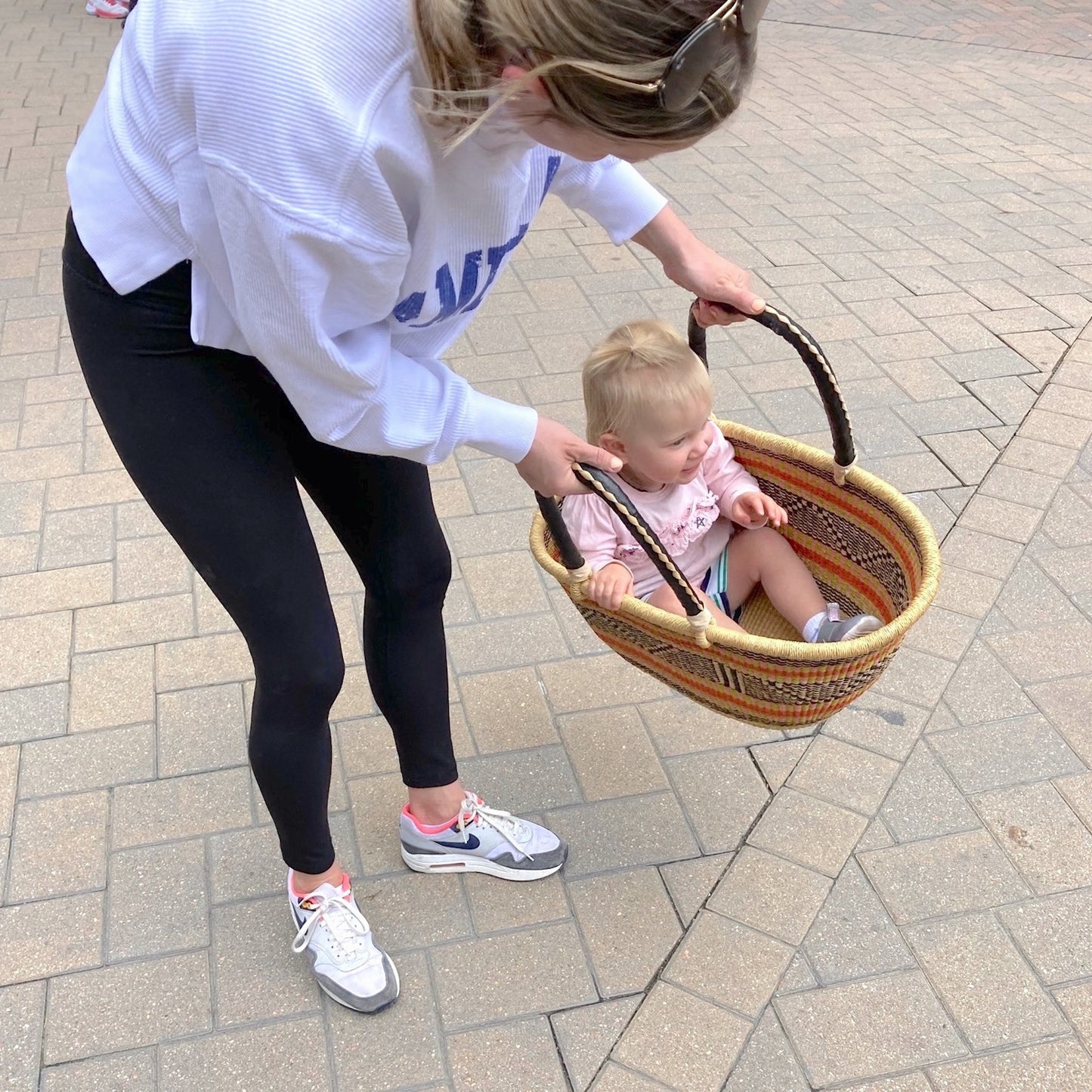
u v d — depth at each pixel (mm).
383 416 1267
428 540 1699
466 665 2516
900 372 3658
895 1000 1846
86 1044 1770
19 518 2918
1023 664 2525
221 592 1488
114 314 1286
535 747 2322
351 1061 1755
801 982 1874
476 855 2027
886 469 3182
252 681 2449
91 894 2004
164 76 1084
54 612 2617
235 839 2109
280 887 2027
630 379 1866
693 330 1901
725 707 1778
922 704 2418
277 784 1674
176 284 1252
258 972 1885
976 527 2949
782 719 1722
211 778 2229
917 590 1732
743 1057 1761
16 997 1834
